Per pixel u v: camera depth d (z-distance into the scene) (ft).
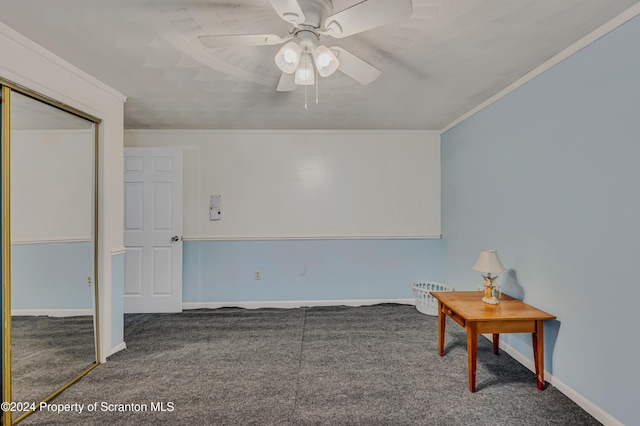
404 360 7.81
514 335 7.80
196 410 5.94
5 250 5.49
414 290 12.02
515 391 6.42
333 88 8.05
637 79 4.86
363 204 12.43
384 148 12.41
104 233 7.69
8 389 5.53
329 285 12.39
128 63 6.64
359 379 6.95
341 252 12.39
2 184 5.45
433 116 10.50
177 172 11.46
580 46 5.79
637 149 4.87
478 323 6.31
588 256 5.71
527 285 7.32
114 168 8.05
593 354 5.61
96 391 6.55
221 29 5.46
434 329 9.87
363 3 3.76
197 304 12.08
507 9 4.87
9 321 5.60
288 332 9.68
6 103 5.45
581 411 5.78
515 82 7.64
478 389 6.50
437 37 5.68
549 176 6.63
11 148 5.58
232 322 10.54
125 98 8.45
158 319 10.80
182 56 6.37
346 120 10.97
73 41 5.78
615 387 5.22
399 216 12.50
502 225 8.34
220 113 10.09
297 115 10.36
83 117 7.14
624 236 5.07
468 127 10.18
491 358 7.84
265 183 12.23
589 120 5.67
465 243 10.44
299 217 12.32
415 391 6.48
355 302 12.38
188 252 12.05
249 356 8.07
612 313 5.27
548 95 6.65
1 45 5.28
